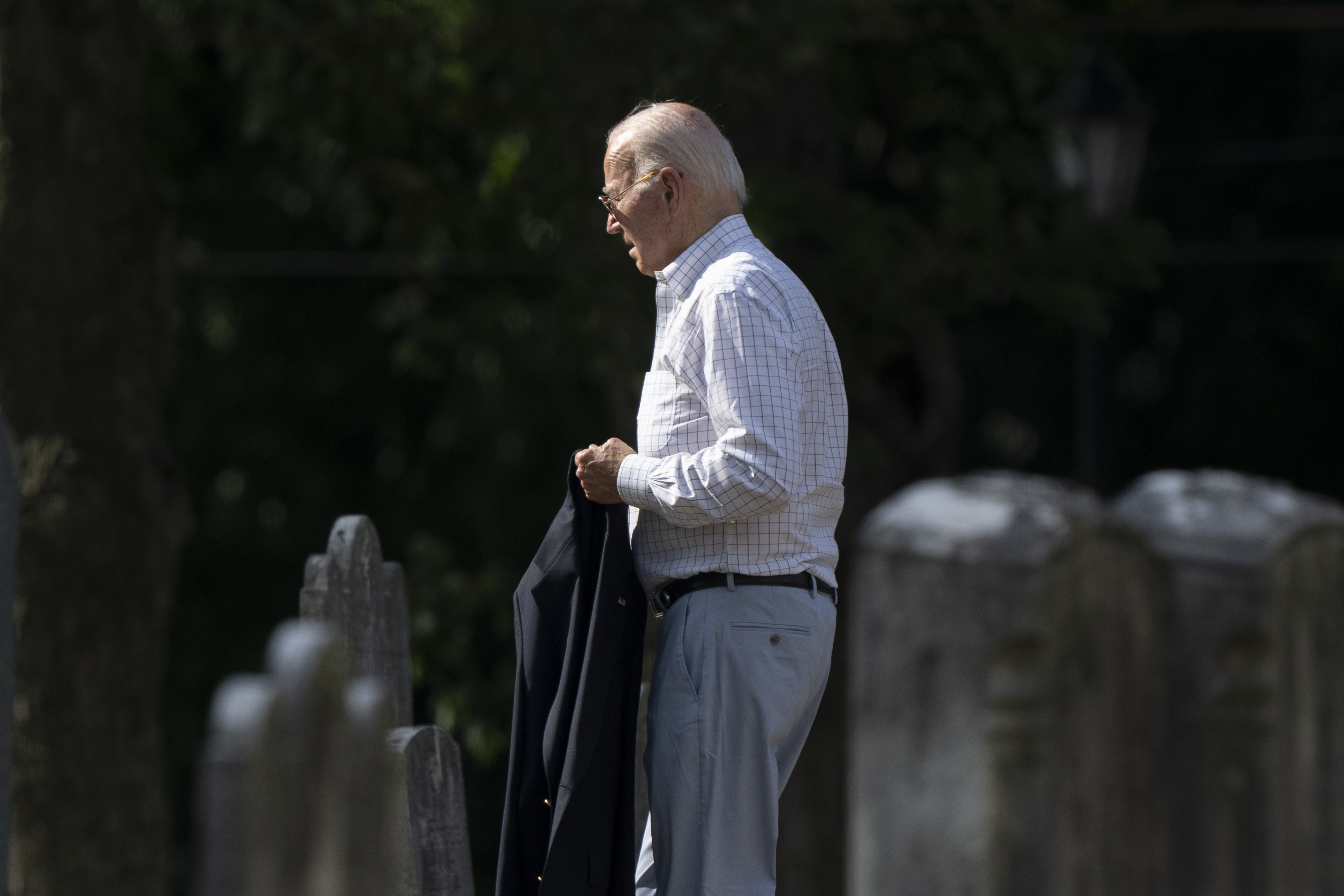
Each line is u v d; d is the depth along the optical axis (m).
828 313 26.77
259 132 25.61
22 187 18.95
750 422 8.43
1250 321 43.88
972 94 33.34
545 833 9.13
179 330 42.16
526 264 28.47
